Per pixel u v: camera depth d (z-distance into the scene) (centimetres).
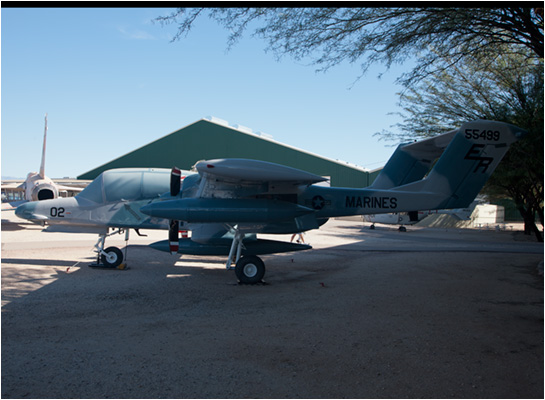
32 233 1764
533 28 860
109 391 350
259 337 501
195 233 961
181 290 769
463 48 970
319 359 432
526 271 1051
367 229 2823
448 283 870
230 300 698
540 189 2077
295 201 947
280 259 1241
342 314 612
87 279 844
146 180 1015
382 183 1277
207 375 388
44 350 442
